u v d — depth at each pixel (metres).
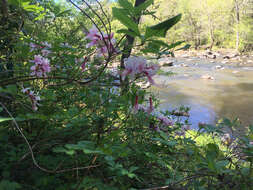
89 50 1.91
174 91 12.62
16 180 1.31
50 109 1.74
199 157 1.54
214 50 36.53
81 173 1.44
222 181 1.56
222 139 3.65
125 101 1.72
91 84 1.26
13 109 1.59
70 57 1.82
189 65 21.92
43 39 1.99
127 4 1.05
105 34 1.28
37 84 1.84
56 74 1.91
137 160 1.77
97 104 1.92
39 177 1.32
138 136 1.99
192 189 1.58
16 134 1.60
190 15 36.41
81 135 1.53
